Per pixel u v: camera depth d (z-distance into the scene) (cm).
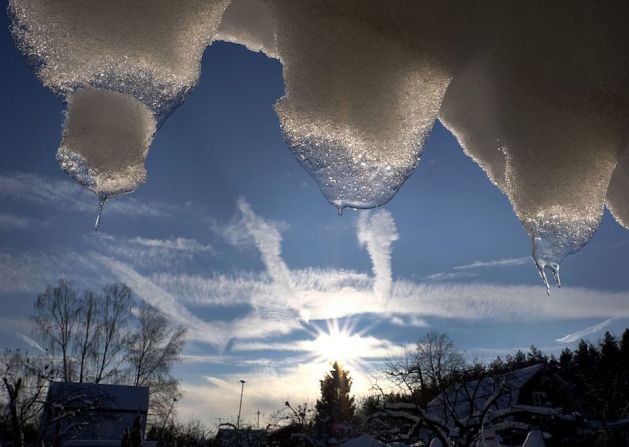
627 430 2220
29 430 2167
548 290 106
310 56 92
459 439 1686
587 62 105
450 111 122
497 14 101
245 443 3095
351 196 91
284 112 93
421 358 2195
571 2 104
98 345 3173
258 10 112
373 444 1747
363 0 94
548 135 108
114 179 89
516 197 110
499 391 1802
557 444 1962
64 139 88
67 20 85
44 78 86
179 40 86
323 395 5666
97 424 2664
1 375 1695
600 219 108
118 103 87
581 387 2955
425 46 96
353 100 92
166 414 3316
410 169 93
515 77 107
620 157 125
